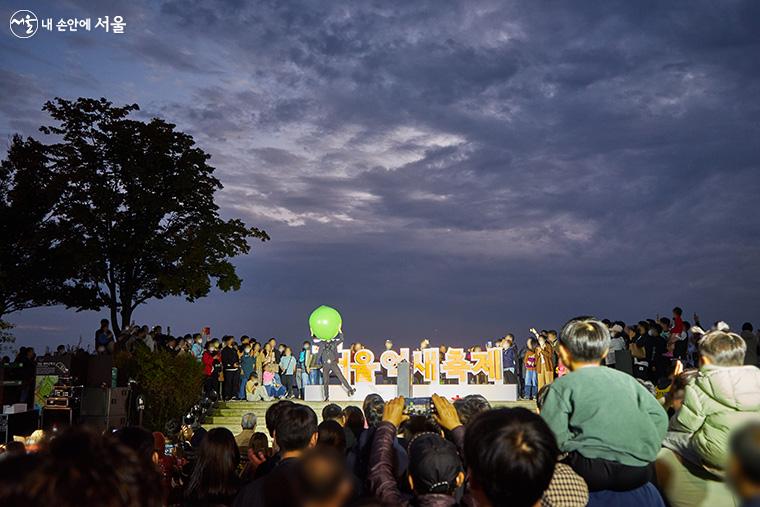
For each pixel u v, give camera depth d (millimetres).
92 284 32312
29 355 15391
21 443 6289
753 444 2051
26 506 1516
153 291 33250
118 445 1680
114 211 31406
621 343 18969
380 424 3875
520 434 2479
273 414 4926
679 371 5348
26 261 30953
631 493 3713
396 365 24406
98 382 15023
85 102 31859
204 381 22562
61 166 31969
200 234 32594
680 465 4555
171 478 7301
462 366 24828
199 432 8023
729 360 4262
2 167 31312
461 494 3928
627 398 3738
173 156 33281
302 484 2123
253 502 3709
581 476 3686
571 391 3791
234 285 33688
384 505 2596
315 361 24047
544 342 23438
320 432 4930
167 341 21578
